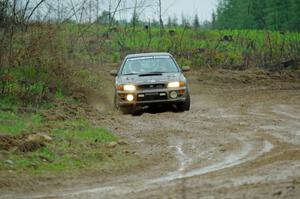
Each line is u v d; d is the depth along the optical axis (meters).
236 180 15.78
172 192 14.91
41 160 20.12
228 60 64.06
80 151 21.69
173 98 33.12
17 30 37.41
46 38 36.97
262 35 80.94
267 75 58.94
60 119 28.77
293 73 60.97
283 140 22.75
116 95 33.69
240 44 73.88
